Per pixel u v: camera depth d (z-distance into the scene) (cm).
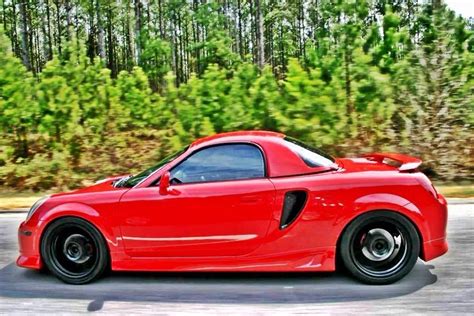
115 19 4238
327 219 483
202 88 1122
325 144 1045
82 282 528
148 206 502
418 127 1033
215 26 3247
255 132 551
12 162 1224
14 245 686
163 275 546
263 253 493
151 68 2661
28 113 1208
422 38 1084
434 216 484
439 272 522
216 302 469
